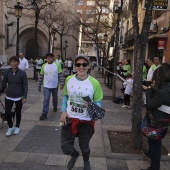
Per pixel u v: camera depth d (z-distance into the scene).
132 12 4.61
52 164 3.98
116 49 10.51
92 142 5.00
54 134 5.43
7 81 5.23
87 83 3.30
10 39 41.28
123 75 14.11
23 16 40.97
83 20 33.81
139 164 4.10
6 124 6.02
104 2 31.75
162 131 3.46
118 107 8.65
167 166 4.08
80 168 3.89
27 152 4.40
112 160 4.23
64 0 38.12
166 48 13.30
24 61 11.88
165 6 10.32
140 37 4.50
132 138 4.72
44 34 43.06
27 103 8.71
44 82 6.91
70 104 3.36
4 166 3.86
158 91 3.28
